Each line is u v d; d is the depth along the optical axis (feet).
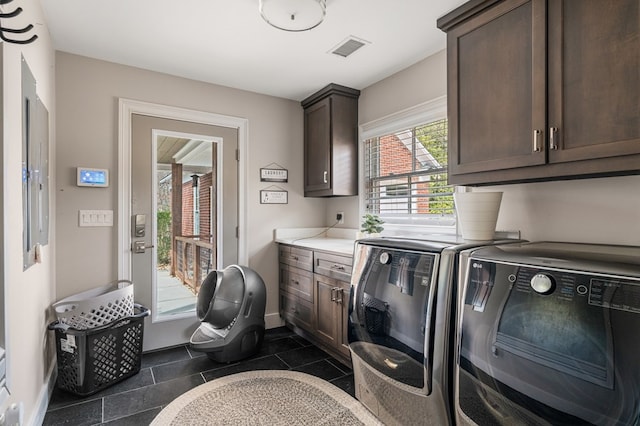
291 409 6.27
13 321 4.43
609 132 4.09
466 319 4.16
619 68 4.00
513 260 3.84
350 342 6.12
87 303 6.91
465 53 5.85
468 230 5.79
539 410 3.40
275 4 5.78
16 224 4.53
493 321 3.88
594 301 3.13
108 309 7.17
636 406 2.78
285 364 8.18
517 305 3.69
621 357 2.91
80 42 7.52
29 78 5.20
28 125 5.12
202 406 6.37
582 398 3.10
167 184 9.30
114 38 7.35
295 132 11.43
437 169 8.17
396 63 8.57
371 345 5.62
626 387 2.86
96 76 8.29
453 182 6.05
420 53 8.05
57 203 7.79
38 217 5.81
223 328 8.38
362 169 10.33
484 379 3.91
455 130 6.00
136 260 8.80
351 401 6.53
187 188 9.62
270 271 10.94
